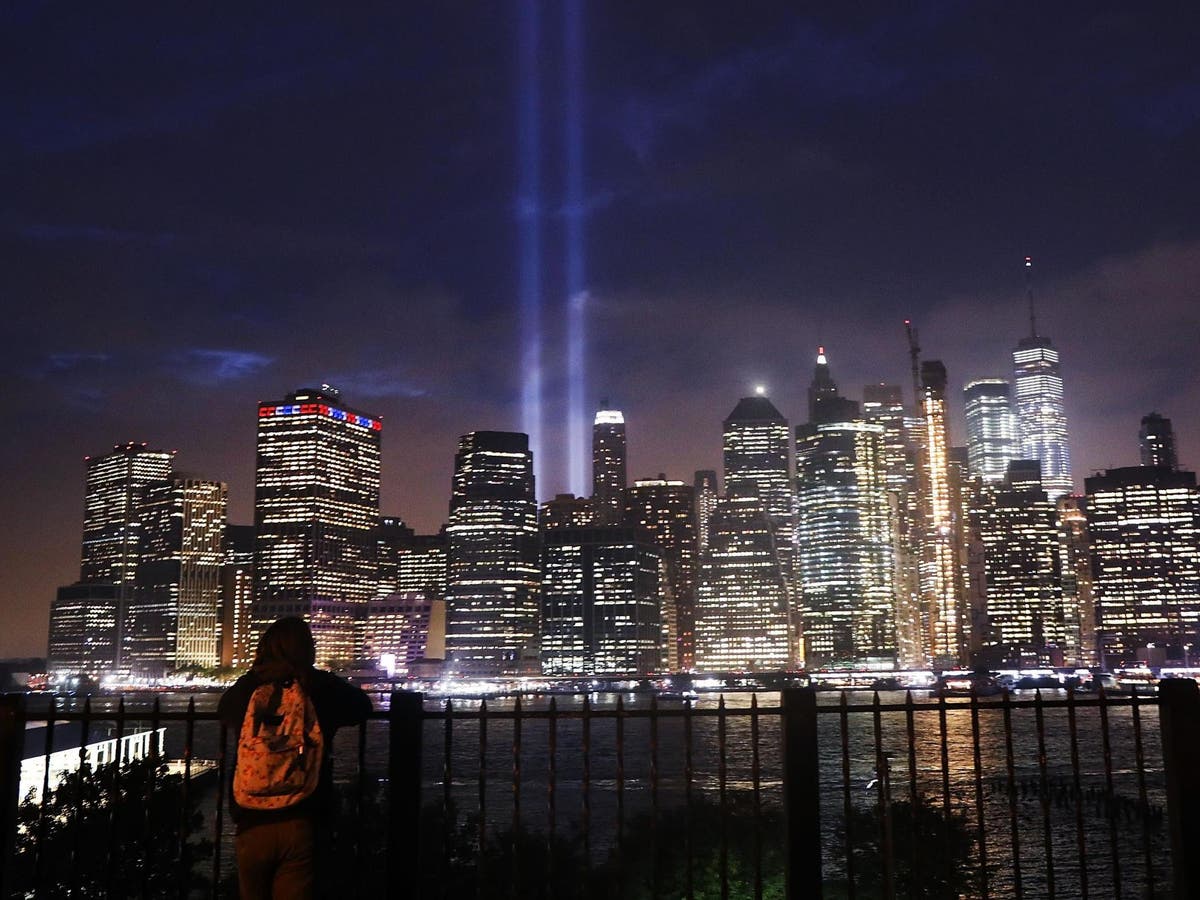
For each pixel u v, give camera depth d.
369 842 21.34
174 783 24.56
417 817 12.16
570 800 96.50
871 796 77.44
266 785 9.81
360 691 10.95
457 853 24.03
